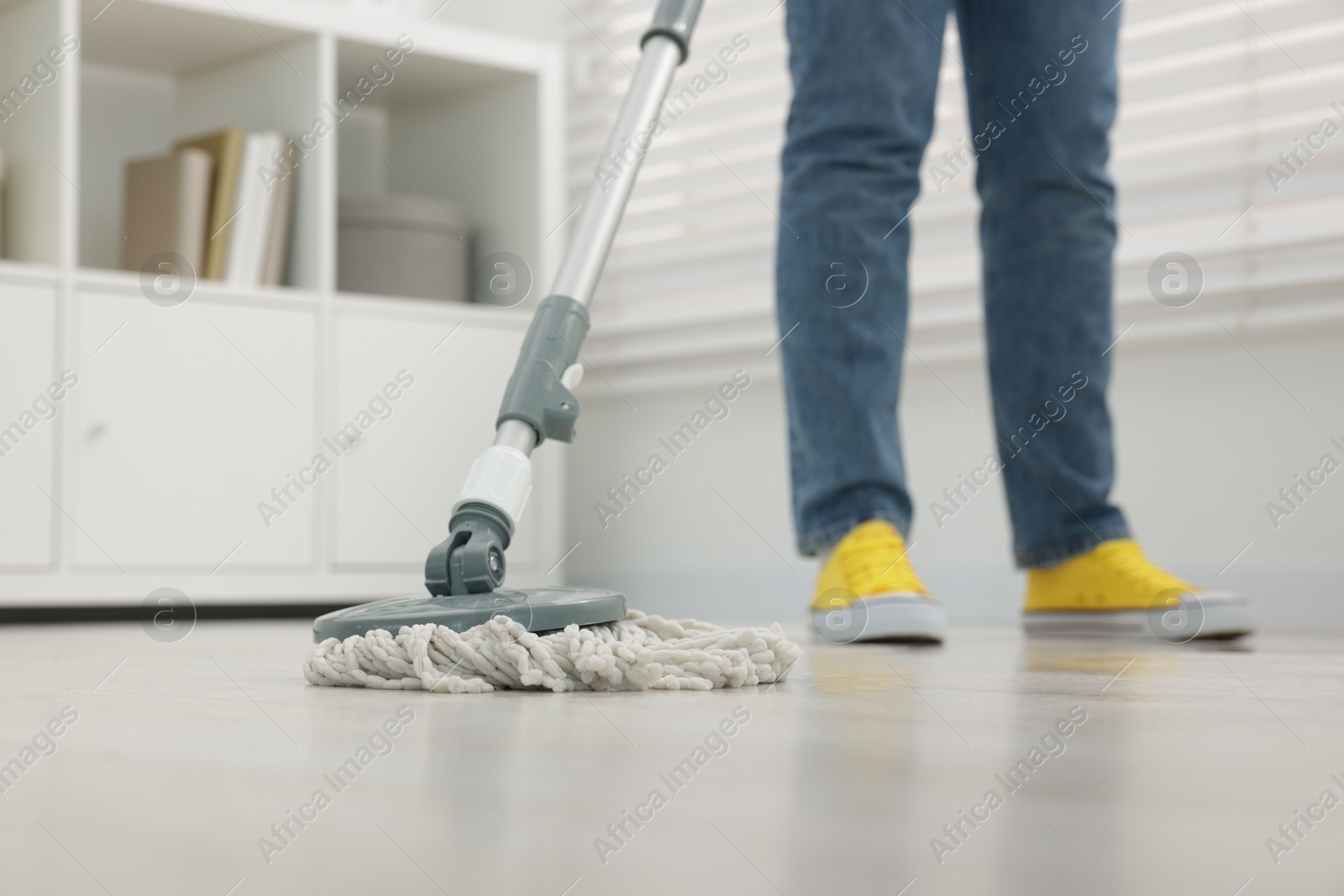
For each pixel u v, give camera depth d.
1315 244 1.98
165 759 0.50
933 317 2.38
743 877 0.31
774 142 2.70
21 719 0.64
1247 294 2.00
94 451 2.16
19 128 2.28
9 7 2.30
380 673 0.84
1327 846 0.35
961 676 0.94
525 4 3.16
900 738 0.57
